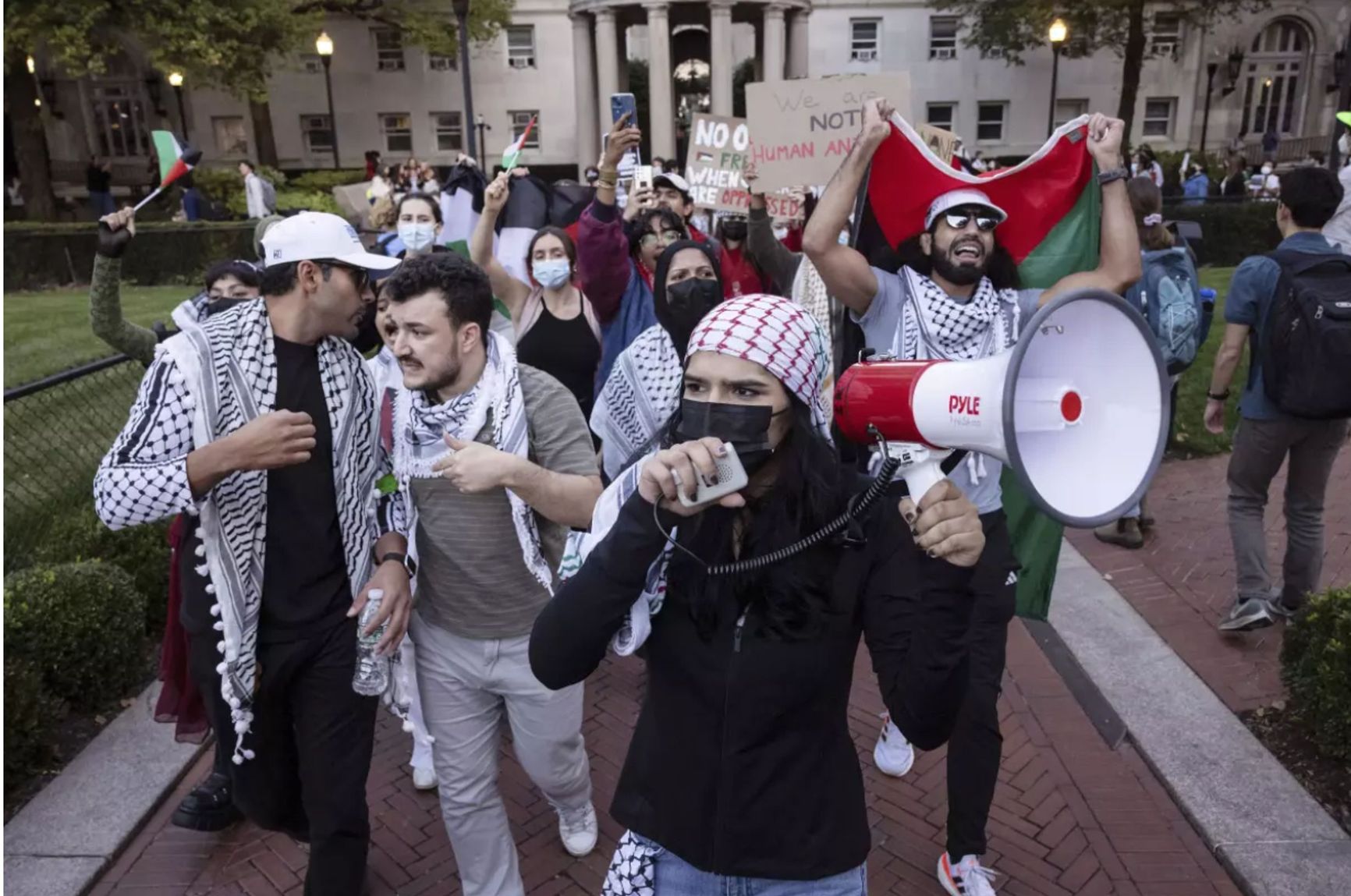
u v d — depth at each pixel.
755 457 1.62
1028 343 1.33
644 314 4.66
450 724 2.71
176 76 20.41
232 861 3.20
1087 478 1.45
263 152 27.64
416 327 2.44
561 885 3.07
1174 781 3.42
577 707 2.85
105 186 24.38
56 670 3.86
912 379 1.50
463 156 6.14
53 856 3.17
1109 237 3.10
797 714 1.70
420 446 2.58
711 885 1.77
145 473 2.25
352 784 2.61
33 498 5.54
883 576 1.68
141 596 4.39
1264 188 22.09
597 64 30.02
